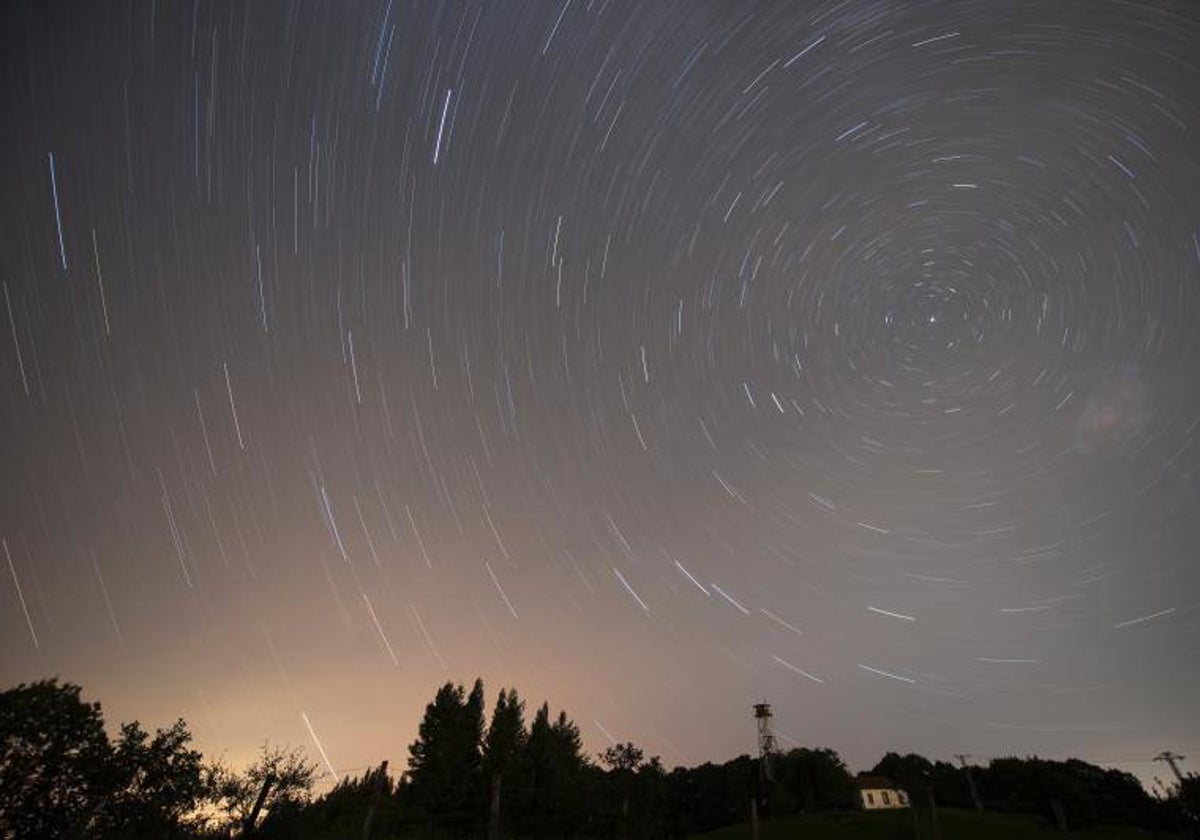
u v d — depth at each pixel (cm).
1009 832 3262
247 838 2380
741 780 4925
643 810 4131
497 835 3225
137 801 2453
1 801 2275
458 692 4294
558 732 4459
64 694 2520
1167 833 3344
